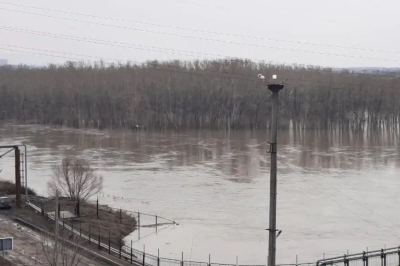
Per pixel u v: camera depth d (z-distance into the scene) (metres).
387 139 134.00
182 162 92.81
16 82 183.38
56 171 68.81
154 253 43.03
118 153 103.31
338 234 50.09
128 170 84.12
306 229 51.88
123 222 51.53
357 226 53.00
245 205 61.41
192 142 123.88
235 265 37.47
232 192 68.62
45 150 105.69
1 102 180.50
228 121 162.75
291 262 41.22
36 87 178.50
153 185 72.56
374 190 70.31
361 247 45.81
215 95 162.75
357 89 152.62
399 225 53.47
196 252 43.72
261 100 158.38
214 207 60.38
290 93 158.00
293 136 141.62
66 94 168.75
